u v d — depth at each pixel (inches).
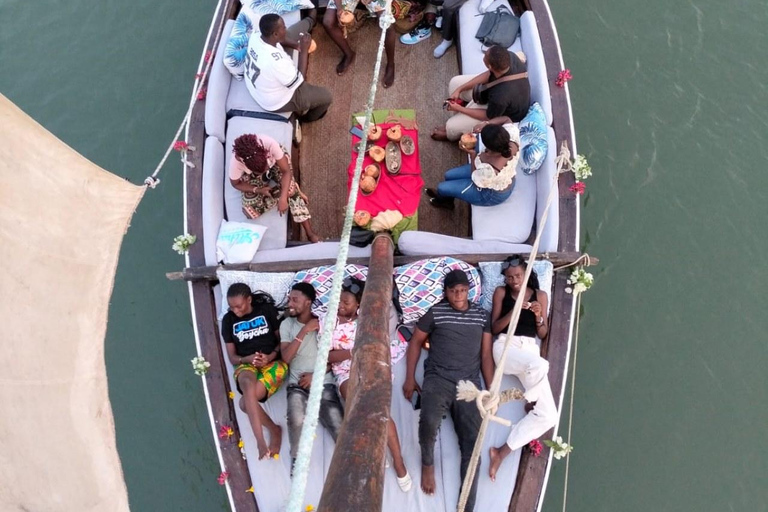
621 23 270.8
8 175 89.6
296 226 207.3
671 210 239.8
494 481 154.7
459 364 158.2
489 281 174.2
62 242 95.7
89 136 262.7
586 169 180.1
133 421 220.4
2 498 77.2
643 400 214.8
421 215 213.5
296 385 163.3
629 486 205.0
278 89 195.0
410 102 230.1
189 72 271.9
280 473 158.1
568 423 212.8
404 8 230.5
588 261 173.6
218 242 182.5
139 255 241.1
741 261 231.0
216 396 166.4
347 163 221.6
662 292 228.2
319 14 236.4
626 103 257.1
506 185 179.3
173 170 254.5
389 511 153.3
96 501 85.2
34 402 84.2
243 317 166.6
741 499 200.8
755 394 213.2
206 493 212.7
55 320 91.7
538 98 199.6
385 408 74.7
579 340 223.0
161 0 286.4
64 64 276.4
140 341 229.9
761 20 268.7
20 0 287.1
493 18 217.3
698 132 251.1
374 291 103.6
